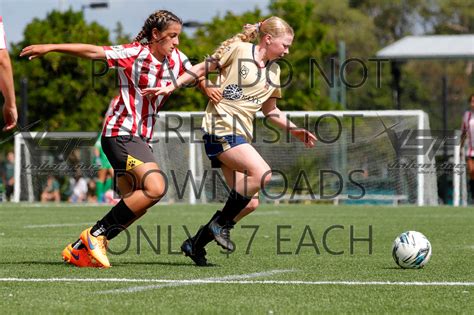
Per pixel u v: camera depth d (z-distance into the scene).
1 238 34.03
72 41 96.81
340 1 191.12
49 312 16.28
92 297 17.98
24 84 78.44
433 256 27.28
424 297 18.27
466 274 22.23
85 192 74.38
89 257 23.58
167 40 23.48
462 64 196.88
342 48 101.75
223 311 16.50
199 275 21.81
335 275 21.94
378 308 16.94
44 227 40.28
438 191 76.12
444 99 89.69
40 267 23.38
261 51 24.06
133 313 16.25
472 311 16.67
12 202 73.19
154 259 26.03
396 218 47.88
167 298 17.94
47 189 75.88
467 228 40.28
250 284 20.09
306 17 95.38
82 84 91.69
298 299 17.95
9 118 20.17
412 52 116.12
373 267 23.89
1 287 19.39
